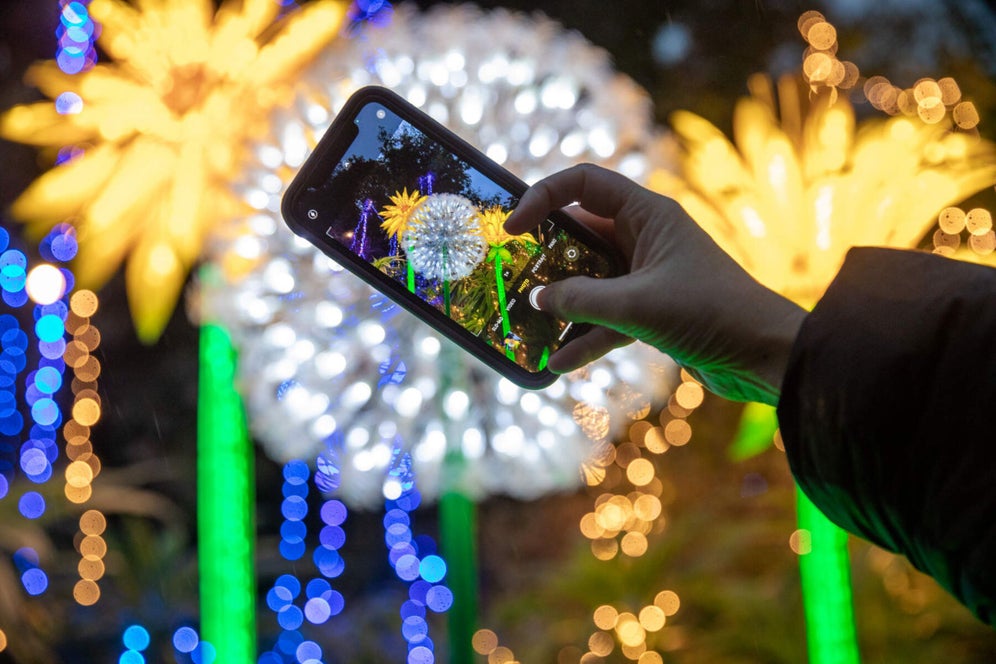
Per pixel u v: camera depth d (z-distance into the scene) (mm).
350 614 3826
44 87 2125
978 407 717
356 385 1595
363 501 1667
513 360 1191
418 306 1185
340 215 1229
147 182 1809
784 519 3285
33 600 2832
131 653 2895
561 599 3426
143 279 1965
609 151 1583
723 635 2957
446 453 1653
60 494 2975
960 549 723
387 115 1248
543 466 1647
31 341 3689
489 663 3221
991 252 2273
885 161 1932
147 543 3287
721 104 3268
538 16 1683
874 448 750
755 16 3359
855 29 3139
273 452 1650
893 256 796
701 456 3629
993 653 2748
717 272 972
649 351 1595
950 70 2904
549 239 1197
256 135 1589
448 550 1745
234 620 1887
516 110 1563
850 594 2070
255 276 1568
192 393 3943
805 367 785
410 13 1690
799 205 1917
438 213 1227
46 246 2980
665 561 3240
